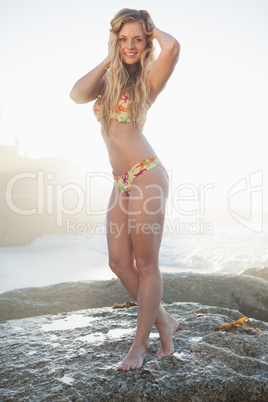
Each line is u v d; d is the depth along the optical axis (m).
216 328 3.03
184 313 3.66
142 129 2.54
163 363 2.42
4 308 4.97
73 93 2.56
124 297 5.27
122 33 2.43
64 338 3.02
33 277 8.02
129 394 2.15
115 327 3.23
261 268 7.05
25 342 2.94
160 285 2.42
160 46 2.40
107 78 2.51
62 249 13.78
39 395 2.15
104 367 2.39
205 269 9.99
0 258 11.28
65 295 5.27
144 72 2.45
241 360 2.46
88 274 8.25
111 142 2.56
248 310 5.10
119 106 2.47
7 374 2.41
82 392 2.16
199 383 2.22
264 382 2.27
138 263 2.41
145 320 2.39
